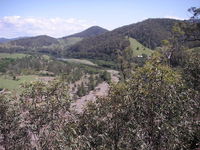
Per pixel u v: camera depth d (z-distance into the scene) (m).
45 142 7.52
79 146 7.29
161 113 7.11
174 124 7.25
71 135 7.45
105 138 7.71
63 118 8.16
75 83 78.56
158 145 7.17
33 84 8.13
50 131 7.69
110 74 78.50
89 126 8.12
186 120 7.68
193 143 9.49
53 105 8.02
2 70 96.94
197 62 14.35
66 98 8.29
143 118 7.33
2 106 7.93
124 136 7.58
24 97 8.09
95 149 7.67
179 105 7.38
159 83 7.26
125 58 42.06
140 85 7.42
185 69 14.30
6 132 7.95
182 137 7.73
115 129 7.75
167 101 7.20
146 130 7.26
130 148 7.35
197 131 8.38
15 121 7.96
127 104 7.46
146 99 7.26
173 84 7.39
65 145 7.23
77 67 112.50
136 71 7.74
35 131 7.86
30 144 7.98
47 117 7.93
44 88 8.17
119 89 7.66
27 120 8.01
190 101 8.04
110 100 7.88
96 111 8.18
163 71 7.32
